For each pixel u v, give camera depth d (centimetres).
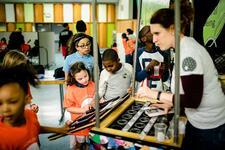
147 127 133
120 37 784
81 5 1362
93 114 151
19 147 113
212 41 266
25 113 122
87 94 213
